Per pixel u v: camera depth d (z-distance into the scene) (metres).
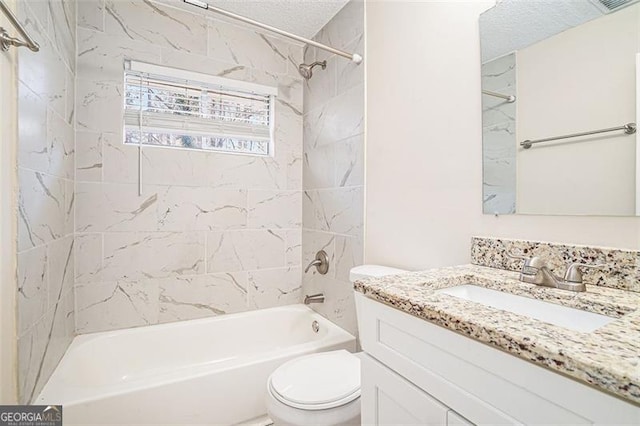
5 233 0.98
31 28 1.13
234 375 1.48
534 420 0.51
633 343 0.49
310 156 2.26
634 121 0.80
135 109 1.91
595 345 0.48
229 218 2.15
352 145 1.83
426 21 1.37
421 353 0.71
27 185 1.10
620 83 0.83
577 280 0.82
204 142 2.12
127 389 1.28
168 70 1.94
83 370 1.58
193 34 2.02
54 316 1.39
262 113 2.29
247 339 2.09
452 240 1.26
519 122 1.04
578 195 0.90
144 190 1.90
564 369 0.46
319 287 2.15
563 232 0.94
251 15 2.00
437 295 0.76
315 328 2.04
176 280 1.99
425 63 1.38
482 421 0.58
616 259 0.81
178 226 1.99
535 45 1.00
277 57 2.29
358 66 1.78
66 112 1.56
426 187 1.37
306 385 1.19
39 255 1.21
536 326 0.56
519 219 1.04
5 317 0.98
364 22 1.74
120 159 1.84
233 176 2.16
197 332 1.96
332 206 2.01
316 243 2.19
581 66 0.90
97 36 1.78
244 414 1.50
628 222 0.81
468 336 0.60
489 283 0.95
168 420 1.34
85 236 1.75
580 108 0.90
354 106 1.81
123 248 1.85
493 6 1.12
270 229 2.28
